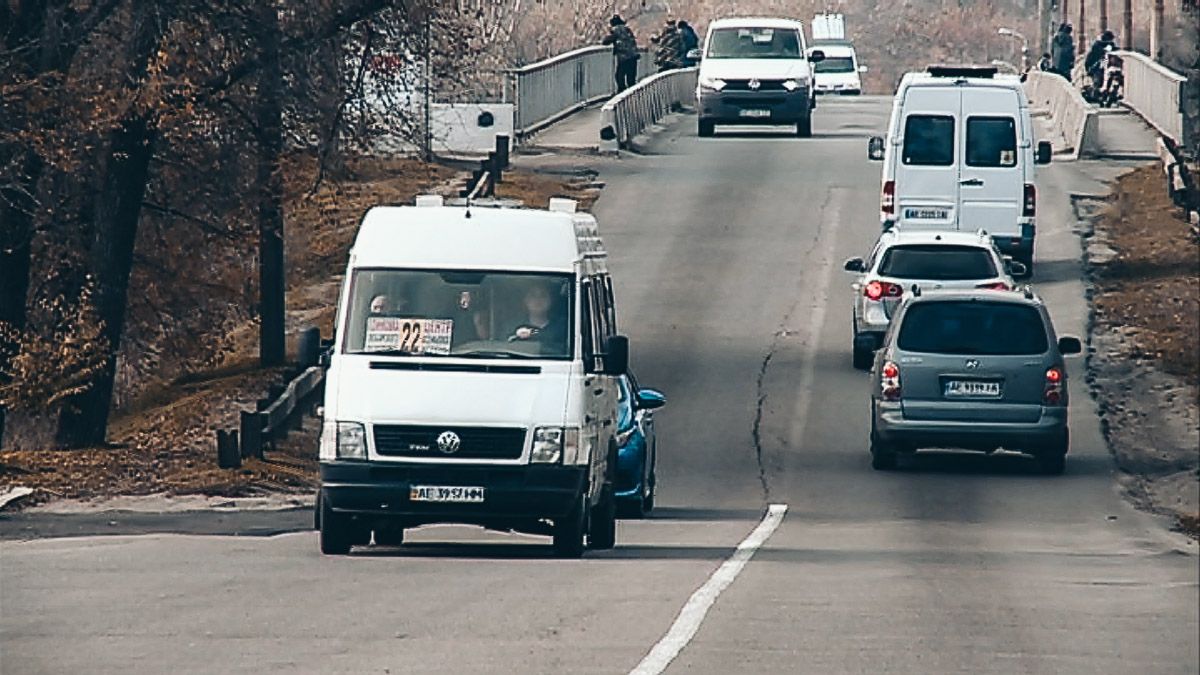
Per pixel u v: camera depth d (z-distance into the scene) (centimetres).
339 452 5791
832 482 8425
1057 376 8456
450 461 5772
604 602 4778
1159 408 10131
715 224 15738
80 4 9856
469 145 19275
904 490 8162
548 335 5972
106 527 6962
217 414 10869
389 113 10731
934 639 4266
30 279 11031
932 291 8688
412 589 5031
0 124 9456
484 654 3947
